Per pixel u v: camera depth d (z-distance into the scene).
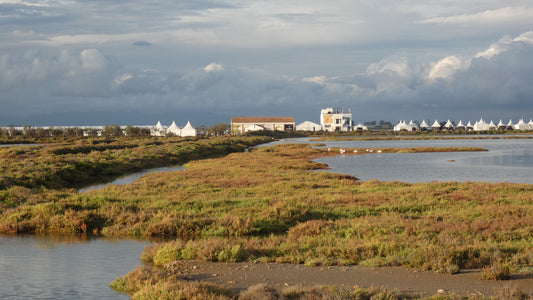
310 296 11.17
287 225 21.88
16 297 12.66
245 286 12.73
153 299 11.56
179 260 15.67
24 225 21.88
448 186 33.84
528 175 49.69
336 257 15.67
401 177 48.22
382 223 20.25
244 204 26.03
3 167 44.75
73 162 49.97
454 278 12.92
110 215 23.12
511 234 17.92
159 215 22.77
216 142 107.94
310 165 58.22
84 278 14.43
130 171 56.84
